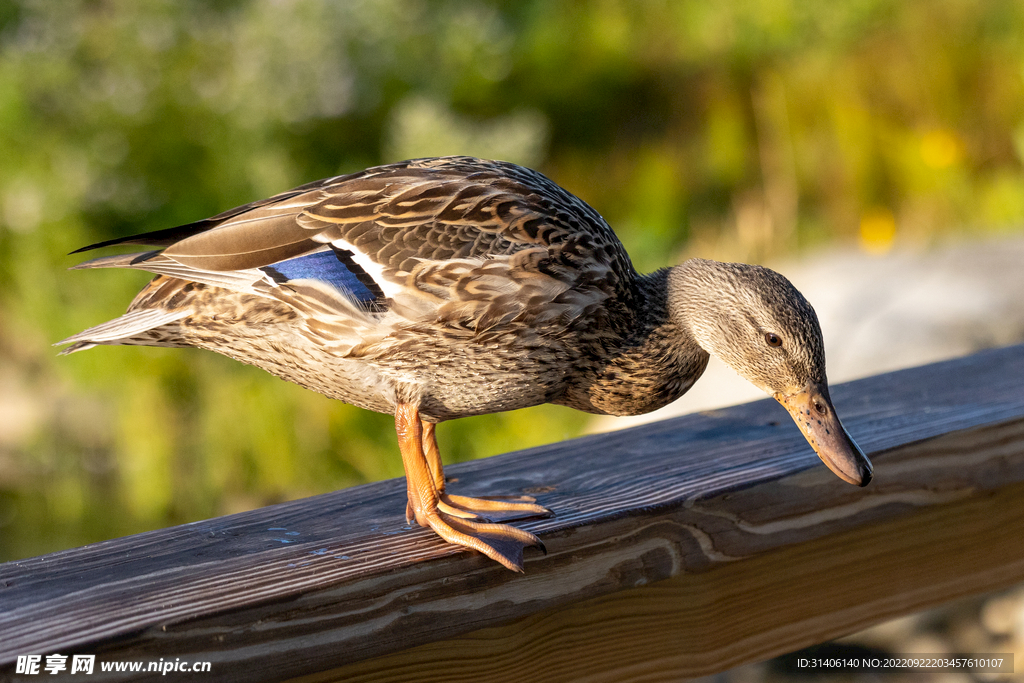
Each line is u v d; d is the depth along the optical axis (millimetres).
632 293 3777
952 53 12016
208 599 2395
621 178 11914
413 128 9547
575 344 3547
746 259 11242
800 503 3141
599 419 8078
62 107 10234
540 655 2879
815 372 3576
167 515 9180
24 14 11055
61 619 2307
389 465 8578
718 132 12086
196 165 10180
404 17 11469
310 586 2453
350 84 10695
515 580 2742
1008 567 3635
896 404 3752
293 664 2445
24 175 9828
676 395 3980
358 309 3193
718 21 12312
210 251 3209
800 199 11859
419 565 2605
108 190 9867
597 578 2850
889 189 11797
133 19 10617
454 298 3221
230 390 9133
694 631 3090
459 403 3377
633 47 12352
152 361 9234
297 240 3238
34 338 10047
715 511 3000
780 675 6492
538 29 12445
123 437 9406
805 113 12008
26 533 9094
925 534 3438
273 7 10656
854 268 8523
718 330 3734
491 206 3369
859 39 12203
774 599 3217
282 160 10023
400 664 2703
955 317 7461
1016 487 3615
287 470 8828
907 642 6555
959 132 11969
